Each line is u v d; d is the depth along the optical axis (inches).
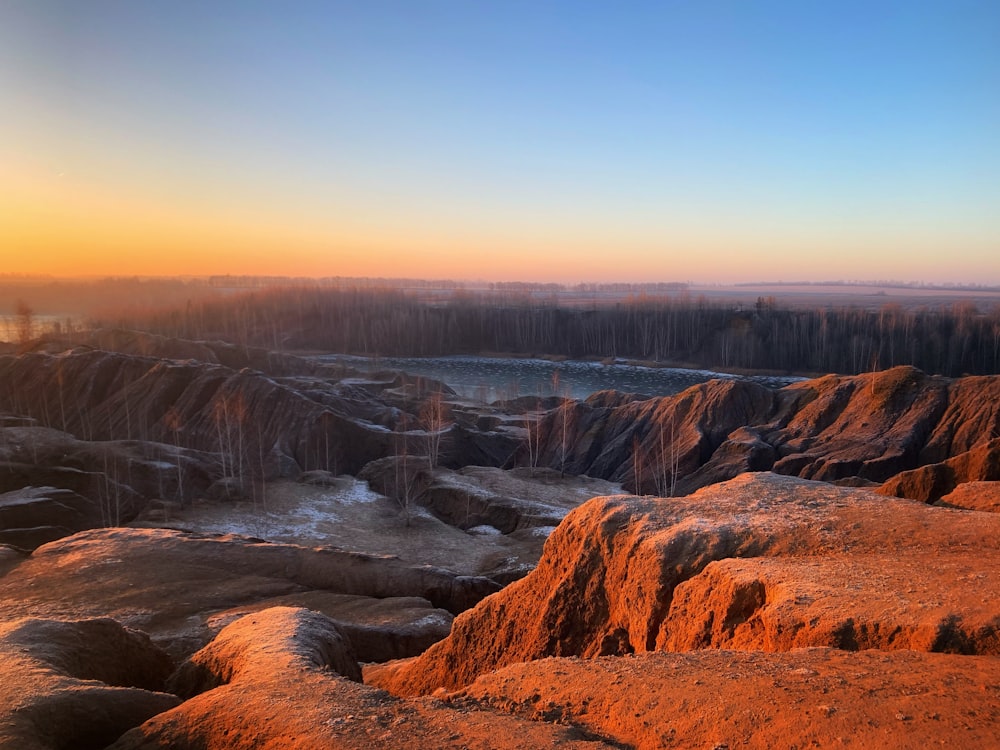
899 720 375.9
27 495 2192.4
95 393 3639.3
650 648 752.3
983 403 2689.5
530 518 2236.7
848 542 753.6
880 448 2677.2
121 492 2347.4
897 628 515.5
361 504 2444.6
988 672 425.1
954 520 790.5
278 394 3280.0
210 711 576.4
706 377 5979.3
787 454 2864.2
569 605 890.7
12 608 1315.2
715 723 423.8
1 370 3838.6
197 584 1497.3
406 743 463.5
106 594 1402.6
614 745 439.2
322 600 1497.3
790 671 476.7
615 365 6737.2
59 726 588.4
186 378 3555.6
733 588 658.8
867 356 5915.4
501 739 457.7
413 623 1386.6
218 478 2635.3
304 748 473.4
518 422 3882.9
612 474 3176.7
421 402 3998.5
